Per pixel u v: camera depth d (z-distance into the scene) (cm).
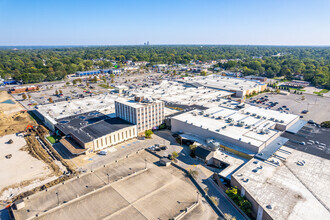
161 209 6794
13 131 13862
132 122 13275
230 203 7481
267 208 6612
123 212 6669
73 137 11919
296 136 11925
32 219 6400
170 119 13938
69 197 7412
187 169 9656
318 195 7194
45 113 15662
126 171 8925
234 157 9975
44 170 9762
